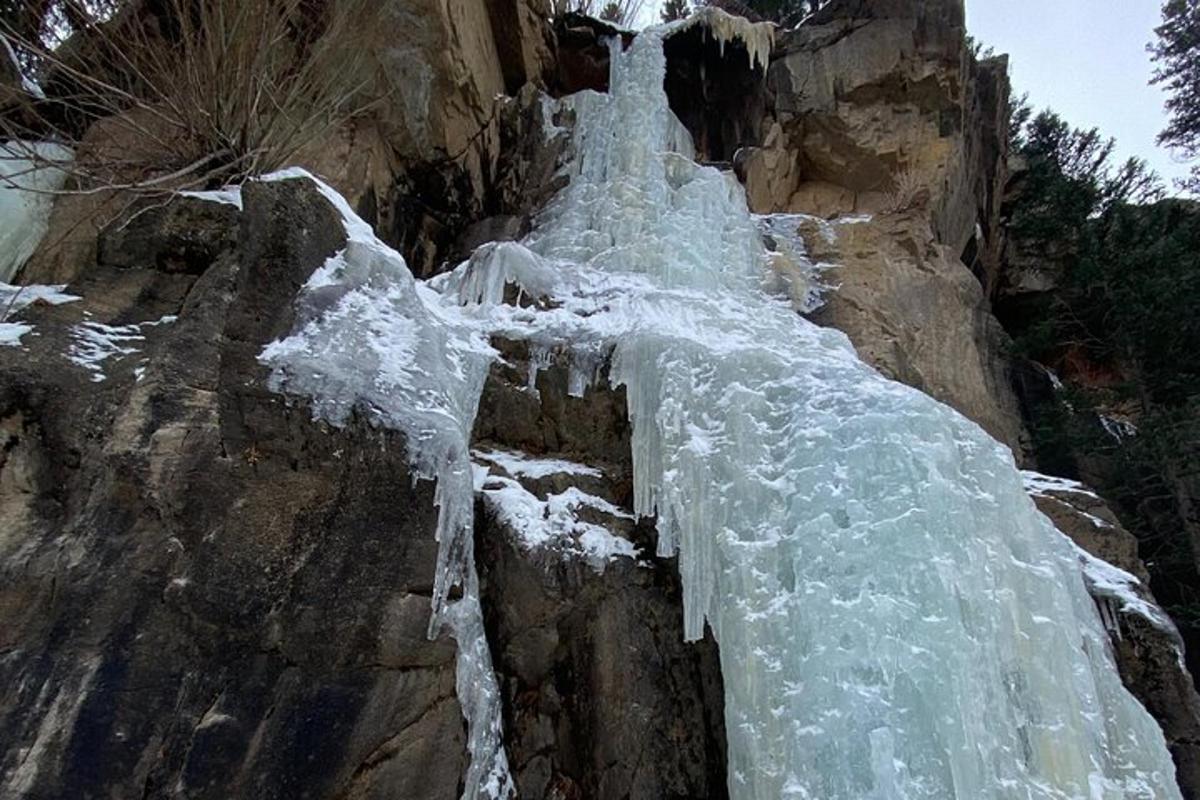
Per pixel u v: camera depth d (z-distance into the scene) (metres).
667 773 4.95
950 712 4.32
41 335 4.20
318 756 3.76
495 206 10.89
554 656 5.18
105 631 3.55
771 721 4.61
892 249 10.58
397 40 9.05
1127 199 15.12
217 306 4.54
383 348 5.01
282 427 4.30
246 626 3.83
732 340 7.25
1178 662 6.51
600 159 10.60
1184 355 11.56
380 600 4.18
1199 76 18.58
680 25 11.96
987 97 13.06
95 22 6.52
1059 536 6.35
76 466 3.87
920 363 9.50
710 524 5.43
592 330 6.72
